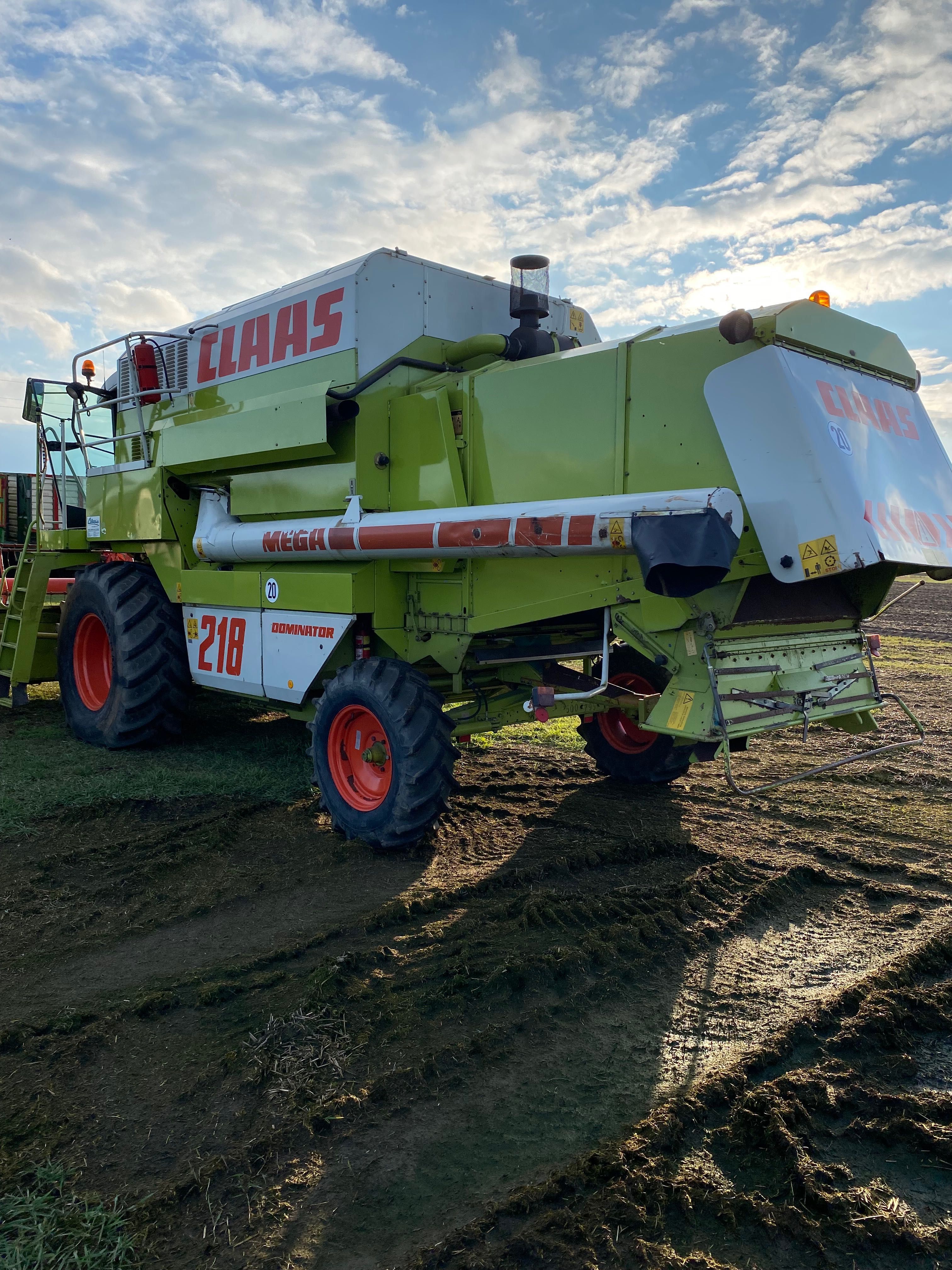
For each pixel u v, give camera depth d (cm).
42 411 690
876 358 406
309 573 473
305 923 350
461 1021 275
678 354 361
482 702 469
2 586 798
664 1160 209
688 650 360
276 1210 195
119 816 476
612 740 555
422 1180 206
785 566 336
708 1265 179
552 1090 241
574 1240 185
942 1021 274
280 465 500
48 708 764
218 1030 271
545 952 317
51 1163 209
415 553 409
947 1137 218
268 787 531
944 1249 185
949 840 448
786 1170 207
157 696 595
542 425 404
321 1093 238
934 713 780
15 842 437
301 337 476
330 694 450
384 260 455
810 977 306
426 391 454
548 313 514
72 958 320
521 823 476
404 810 411
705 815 490
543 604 396
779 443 338
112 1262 179
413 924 348
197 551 554
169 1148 216
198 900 370
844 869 409
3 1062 254
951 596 2267
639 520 320
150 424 608
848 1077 243
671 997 292
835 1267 180
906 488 383
